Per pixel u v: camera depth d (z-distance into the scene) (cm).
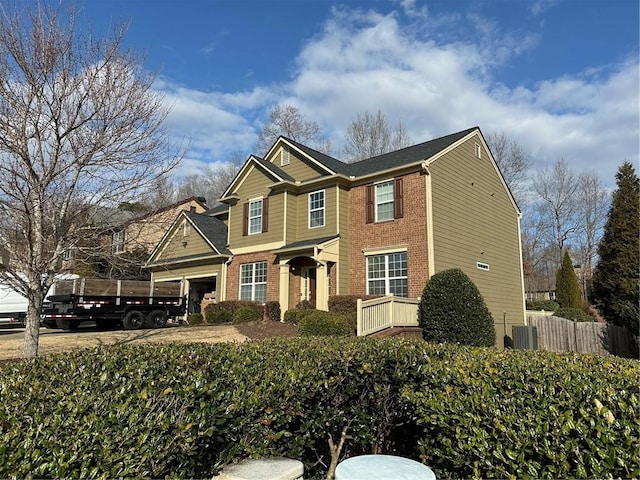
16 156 720
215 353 391
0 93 698
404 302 1315
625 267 1356
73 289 1627
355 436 380
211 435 268
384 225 1554
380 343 454
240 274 1909
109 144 788
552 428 239
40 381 284
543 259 3859
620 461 207
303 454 362
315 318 1262
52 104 746
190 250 2178
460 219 1612
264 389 318
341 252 1622
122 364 336
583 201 3747
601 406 230
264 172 1889
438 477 299
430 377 326
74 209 792
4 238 734
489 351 398
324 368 364
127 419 230
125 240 886
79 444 202
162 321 1816
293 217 1792
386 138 3447
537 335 1656
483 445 259
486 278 1725
